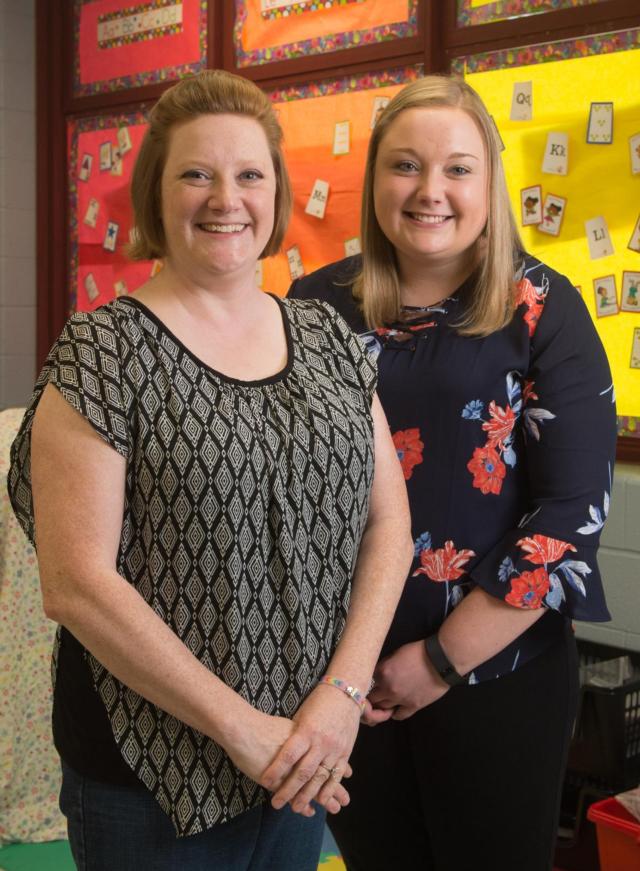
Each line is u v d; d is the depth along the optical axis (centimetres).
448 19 329
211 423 141
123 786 143
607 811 254
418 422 186
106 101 466
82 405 136
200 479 138
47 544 137
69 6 481
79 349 139
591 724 271
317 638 148
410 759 192
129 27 452
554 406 181
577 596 177
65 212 495
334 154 371
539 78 307
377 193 189
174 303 150
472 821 187
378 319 193
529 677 186
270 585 144
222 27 410
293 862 158
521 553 178
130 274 466
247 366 151
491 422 183
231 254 148
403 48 345
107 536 137
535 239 312
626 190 292
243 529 140
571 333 183
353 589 158
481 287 186
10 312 499
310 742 141
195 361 145
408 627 186
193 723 137
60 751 150
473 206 184
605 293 299
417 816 197
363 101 361
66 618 136
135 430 139
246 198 148
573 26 298
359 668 150
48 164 495
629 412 298
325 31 371
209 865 146
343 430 152
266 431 146
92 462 136
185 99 149
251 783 145
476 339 185
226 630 139
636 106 288
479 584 181
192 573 139
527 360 183
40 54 489
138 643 134
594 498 180
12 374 503
